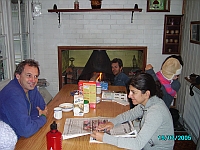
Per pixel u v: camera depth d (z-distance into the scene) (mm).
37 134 1551
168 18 3746
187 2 3561
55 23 3812
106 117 1812
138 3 3719
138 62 4102
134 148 1374
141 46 3879
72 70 4164
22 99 1627
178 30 3779
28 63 1757
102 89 2672
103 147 1380
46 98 3762
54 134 1297
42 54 3932
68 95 2432
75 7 3586
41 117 1697
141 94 1498
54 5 3633
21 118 1521
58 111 1777
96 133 1442
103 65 4055
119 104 2164
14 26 3312
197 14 3133
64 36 3863
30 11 3754
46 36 3861
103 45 3889
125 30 3822
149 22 3781
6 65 3006
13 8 3264
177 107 3893
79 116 1843
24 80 1726
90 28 3828
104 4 3734
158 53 3898
